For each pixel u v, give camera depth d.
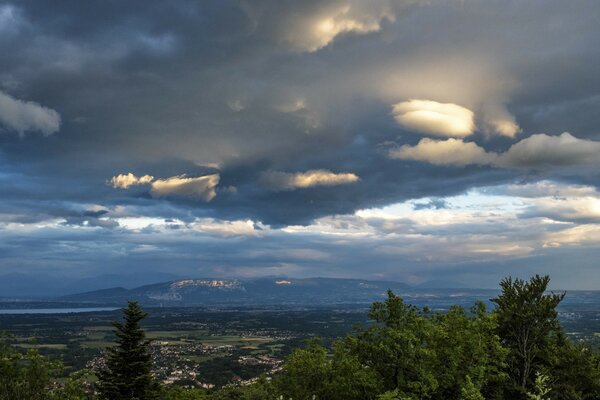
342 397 46.62
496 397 46.78
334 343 52.09
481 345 43.25
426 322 47.66
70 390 45.97
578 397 45.97
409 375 44.75
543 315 49.62
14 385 41.88
